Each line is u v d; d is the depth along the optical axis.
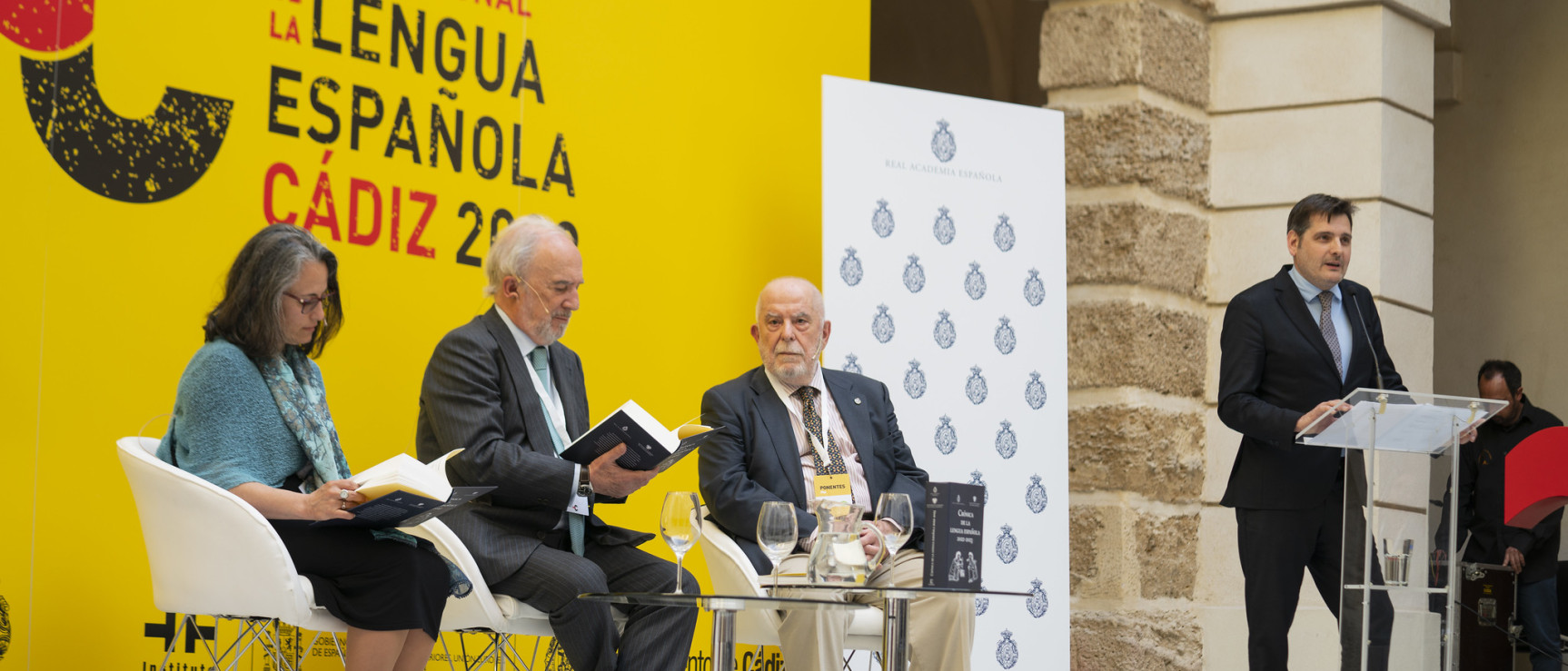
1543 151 7.99
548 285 3.64
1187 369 6.70
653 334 5.20
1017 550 5.49
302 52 4.26
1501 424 6.38
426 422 3.62
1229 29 6.86
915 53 9.16
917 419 5.33
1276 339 4.72
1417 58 6.79
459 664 4.50
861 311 5.26
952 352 5.44
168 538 2.95
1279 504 4.62
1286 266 4.90
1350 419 4.07
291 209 4.21
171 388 3.95
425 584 3.07
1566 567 6.67
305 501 2.92
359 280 4.35
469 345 3.55
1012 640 5.45
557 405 3.76
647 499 5.12
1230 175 6.81
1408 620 4.10
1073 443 6.58
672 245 5.29
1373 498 4.05
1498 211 8.11
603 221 5.06
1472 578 6.08
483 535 3.38
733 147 5.54
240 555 2.90
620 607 3.58
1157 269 6.58
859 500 4.15
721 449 4.05
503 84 4.79
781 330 4.19
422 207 4.53
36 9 3.71
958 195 5.53
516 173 4.80
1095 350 6.55
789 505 3.03
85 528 3.74
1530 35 8.06
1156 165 6.59
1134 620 6.38
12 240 3.64
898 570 3.86
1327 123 6.64
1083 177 6.63
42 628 3.64
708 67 5.46
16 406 3.62
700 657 5.21
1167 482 6.57
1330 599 4.73
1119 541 6.42
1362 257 6.57
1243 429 4.64
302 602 2.93
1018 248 5.64
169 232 3.95
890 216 5.36
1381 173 6.54
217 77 4.07
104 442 3.79
